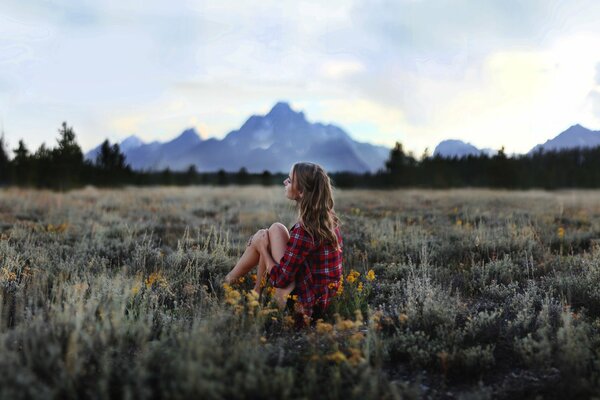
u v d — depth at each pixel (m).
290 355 2.86
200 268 4.94
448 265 5.41
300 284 3.63
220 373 2.32
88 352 2.62
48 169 28.25
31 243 6.01
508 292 4.27
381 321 3.54
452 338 3.15
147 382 2.34
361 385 2.38
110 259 5.72
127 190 26.31
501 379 2.77
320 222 3.56
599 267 4.55
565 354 2.78
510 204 14.59
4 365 2.24
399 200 16.92
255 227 8.52
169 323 3.24
